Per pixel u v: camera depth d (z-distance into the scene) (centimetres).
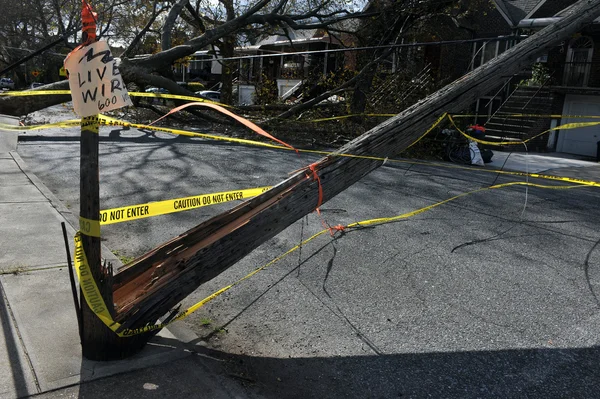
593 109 2031
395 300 428
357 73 1623
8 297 371
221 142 1334
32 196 672
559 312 418
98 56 263
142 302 289
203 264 305
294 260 505
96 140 265
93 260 272
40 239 504
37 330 326
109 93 268
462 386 311
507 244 592
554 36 483
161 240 546
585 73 2005
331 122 1633
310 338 360
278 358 331
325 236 583
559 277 496
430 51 2266
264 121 1506
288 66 2695
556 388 313
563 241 614
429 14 1590
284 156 1162
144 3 1661
